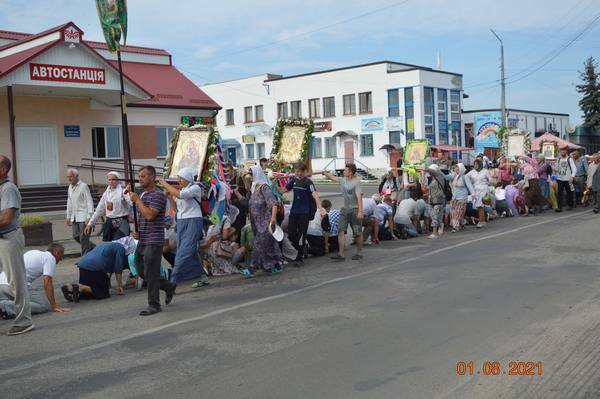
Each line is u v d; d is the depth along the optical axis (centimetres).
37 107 2223
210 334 626
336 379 480
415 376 482
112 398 459
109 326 683
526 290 764
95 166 2319
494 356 522
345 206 1079
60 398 464
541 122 5603
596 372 475
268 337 604
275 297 793
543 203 1725
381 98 4566
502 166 1856
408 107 4444
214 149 962
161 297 844
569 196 1839
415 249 1169
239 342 591
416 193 1396
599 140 6175
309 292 813
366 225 1253
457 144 4756
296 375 492
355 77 4688
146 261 733
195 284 898
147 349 583
